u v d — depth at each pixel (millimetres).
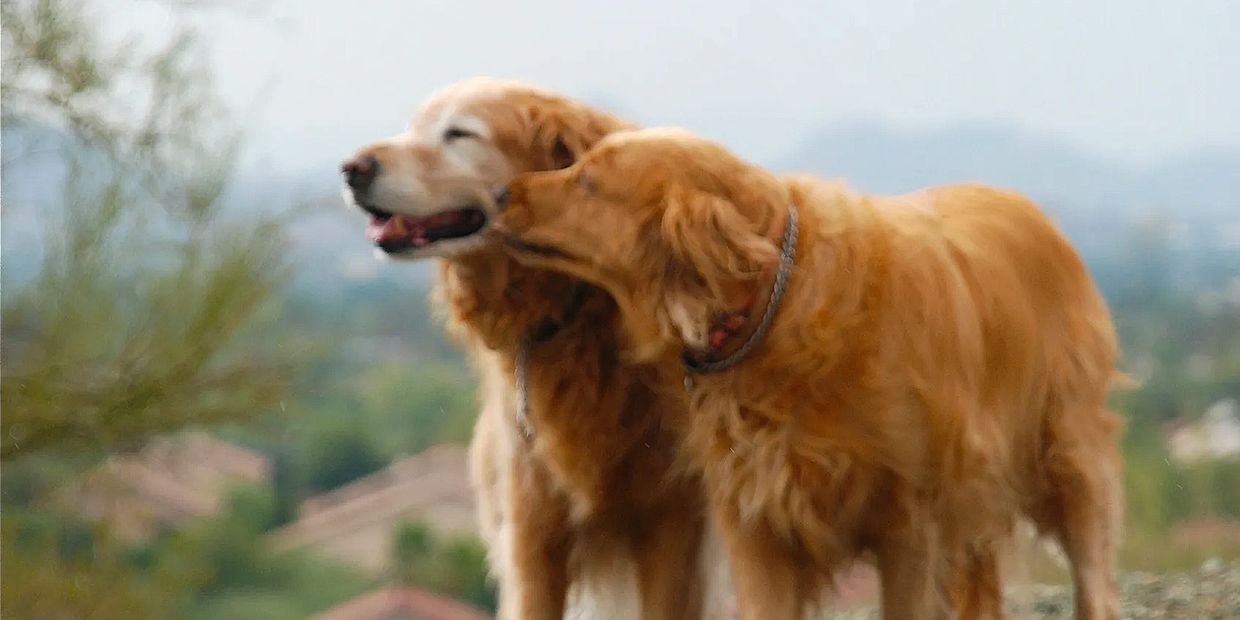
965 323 5688
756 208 5352
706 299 5324
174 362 8023
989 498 5855
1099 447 6574
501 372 6492
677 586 6398
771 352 5316
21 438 8086
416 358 39781
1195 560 11898
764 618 5660
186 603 9750
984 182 6824
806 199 5484
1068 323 6590
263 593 25234
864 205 5566
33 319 7977
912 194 6535
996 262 6188
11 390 7828
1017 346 6094
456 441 37781
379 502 33344
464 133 6387
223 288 8000
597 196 5430
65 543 8852
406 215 6324
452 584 29062
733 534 5688
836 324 5277
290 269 8352
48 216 7914
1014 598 8477
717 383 5473
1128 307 40031
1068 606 8297
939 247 5730
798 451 5375
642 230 5391
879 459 5367
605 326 6215
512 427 6484
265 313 8359
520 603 6492
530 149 6465
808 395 5332
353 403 38625
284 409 8695
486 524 7223
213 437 9320
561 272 6199
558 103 6559
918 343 5402
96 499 8898
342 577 28281
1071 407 6527
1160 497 14805
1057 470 6453
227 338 8125
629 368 6215
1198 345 33938
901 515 5477
